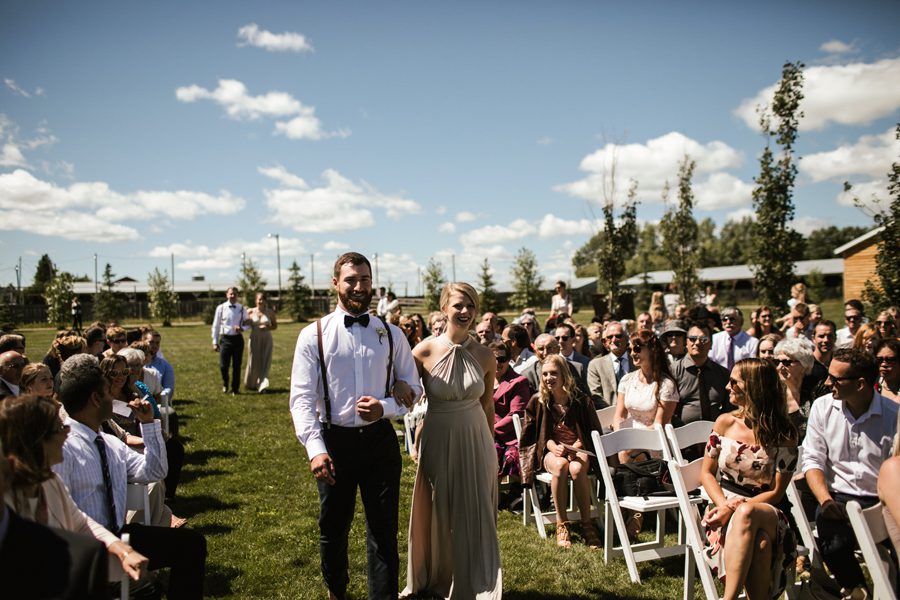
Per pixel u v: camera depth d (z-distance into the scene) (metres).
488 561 4.21
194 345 28.92
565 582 4.72
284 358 22.36
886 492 3.13
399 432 9.93
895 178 10.38
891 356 5.21
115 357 4.78
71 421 3.49
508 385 6.77
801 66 13.84
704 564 4.18
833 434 4.36
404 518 6.15
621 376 7.76
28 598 1.86
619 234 18.80
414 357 4.40
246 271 56.81
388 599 3.91
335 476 3.95
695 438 5.34
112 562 2.97
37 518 2.74
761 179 14.34
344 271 4.01
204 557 3.64
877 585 3.01
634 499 5.09
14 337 6.71
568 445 5.66
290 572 4.91
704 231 120.31
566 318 11.12
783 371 5.72
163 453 3.86
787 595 4.12
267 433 10.01
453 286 4.37
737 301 57.44
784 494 4.39
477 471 4.28
